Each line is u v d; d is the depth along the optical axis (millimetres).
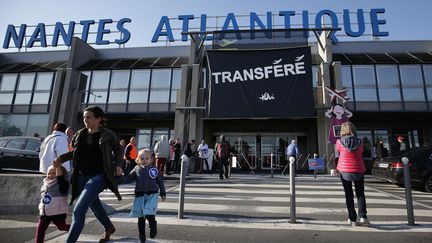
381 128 20109
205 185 9883
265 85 16734
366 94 18297
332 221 5266
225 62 17281
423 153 9305
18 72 21906
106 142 3645
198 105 18422
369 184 11070
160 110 19750
